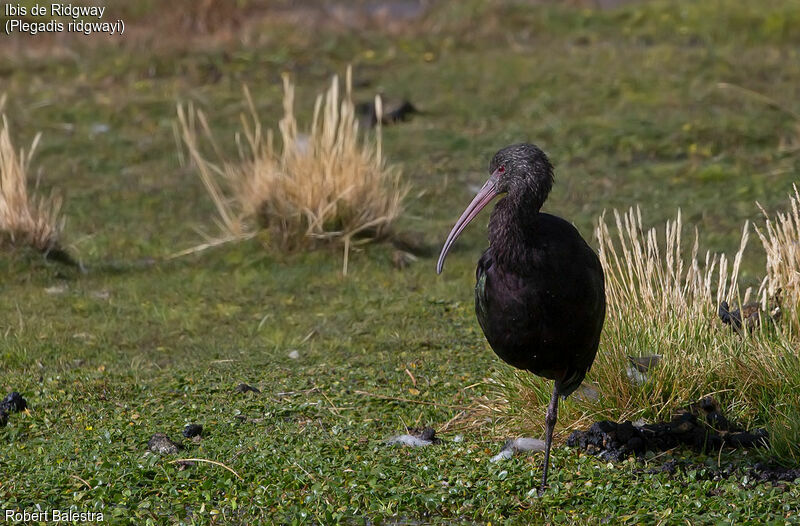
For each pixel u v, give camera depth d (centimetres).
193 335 1238
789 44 2405
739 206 1622
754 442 878
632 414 926
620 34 2502
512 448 900
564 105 2067
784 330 983
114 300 1343
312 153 1527
